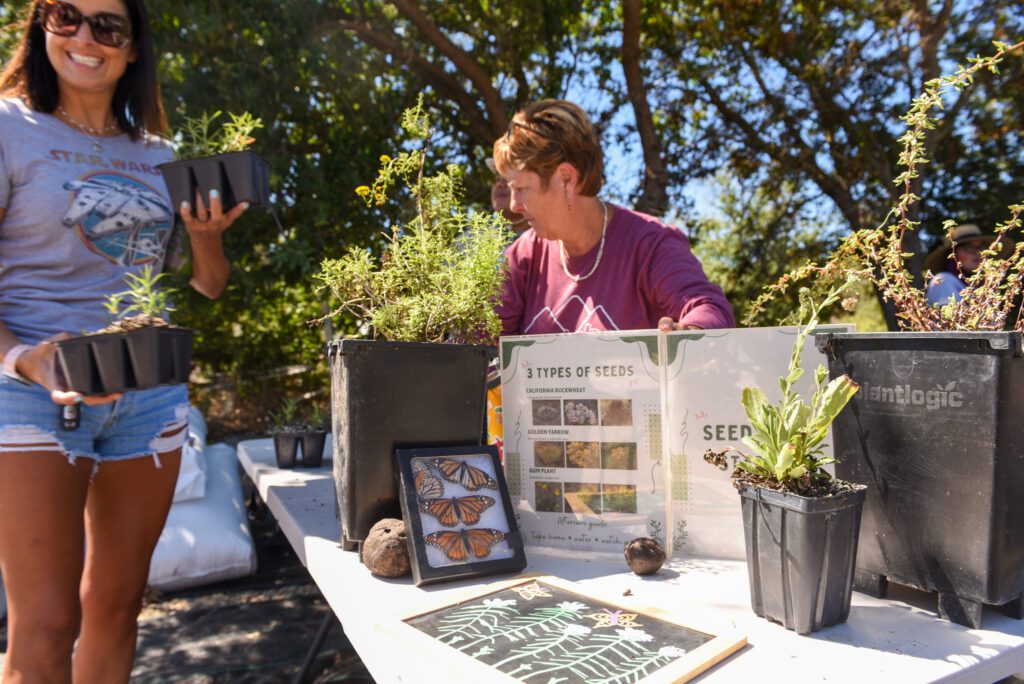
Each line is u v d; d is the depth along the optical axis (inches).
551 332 67.3
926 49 228.8
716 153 271.9
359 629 38.2
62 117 56.0
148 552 61.0
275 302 186.7
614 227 65.1
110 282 56.0
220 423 204.5
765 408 36.2
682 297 57.7
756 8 245.3
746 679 28.9
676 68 260.7
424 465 46.3
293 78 156.4
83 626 59.4
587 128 59.3
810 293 41.4
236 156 52.8
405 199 166.7
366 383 45.8
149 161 61.0
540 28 203.6
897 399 36.5
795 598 33.3
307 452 91.4
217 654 104.0
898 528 36.6
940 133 235.3
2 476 47.5
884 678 28.8
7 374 46.1
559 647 31.8
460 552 43.5
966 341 33.4
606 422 48.4
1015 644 31.8
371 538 44.0
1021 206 38.7
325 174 171.6
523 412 50.8
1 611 106.3
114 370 41.2
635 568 43.0
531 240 70.9
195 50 145.6
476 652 31.5
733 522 45.6
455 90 205.5
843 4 249.1
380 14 185.8
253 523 152.2
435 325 49.7
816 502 32.3
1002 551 32.7
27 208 52.0
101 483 58.1
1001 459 32.3
